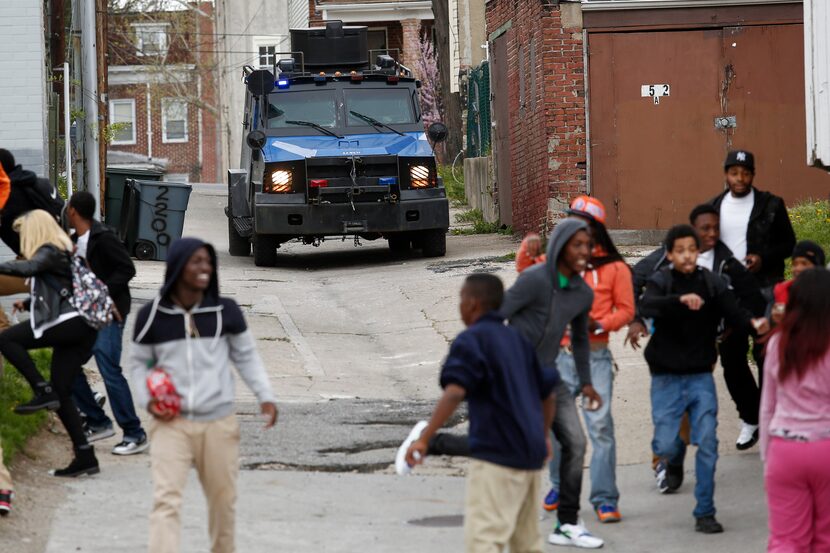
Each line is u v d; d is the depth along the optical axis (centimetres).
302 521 1334
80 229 1575
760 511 1356
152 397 1028
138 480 1471
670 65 3366
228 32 9800
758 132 3375
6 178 1717
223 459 1055
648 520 1351
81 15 3247
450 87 6266
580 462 1262
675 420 1329
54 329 1445
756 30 3359
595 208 1328
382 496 1448
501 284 1013
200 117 11612
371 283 3166
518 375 987
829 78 1988
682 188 3378
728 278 1444
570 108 3378
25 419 1625
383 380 2166
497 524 980
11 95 2378
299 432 1723
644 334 1362
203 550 1212
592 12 3359
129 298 1591
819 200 3309
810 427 1005
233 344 1077
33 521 1285
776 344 1026
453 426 1777
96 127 3262
